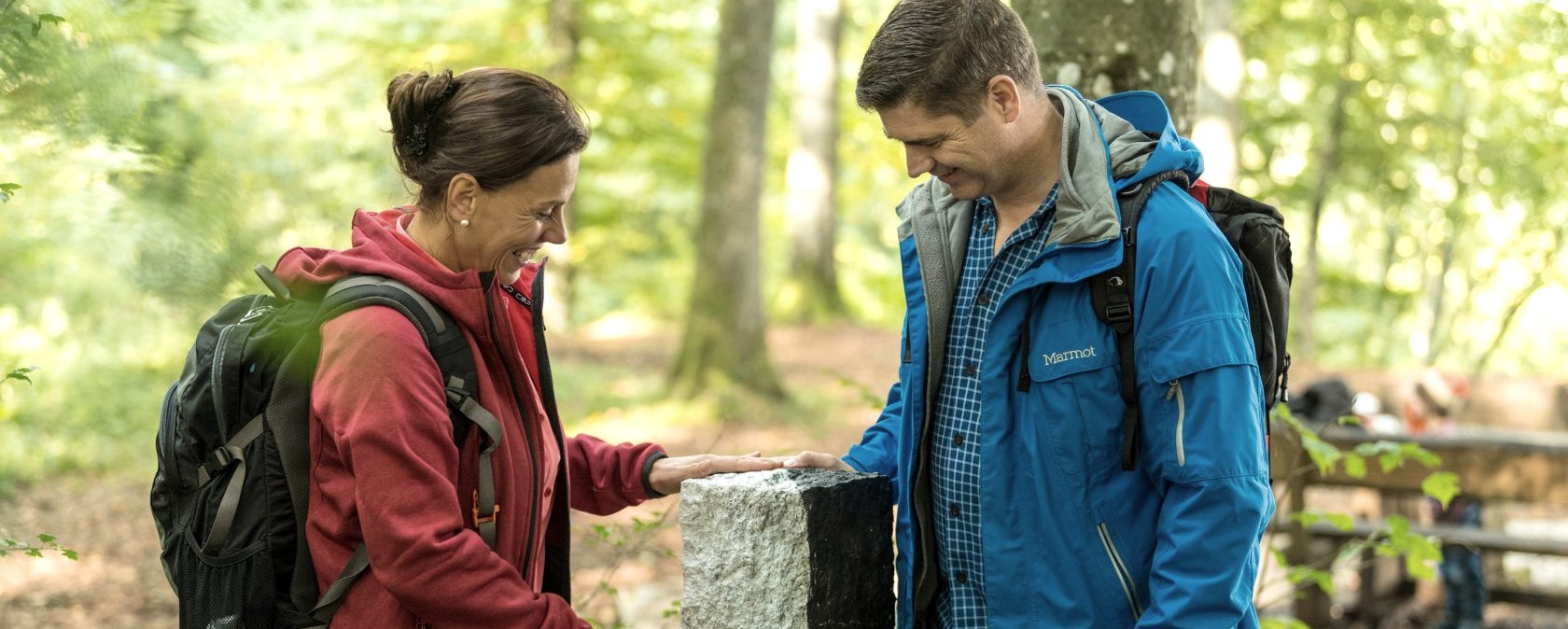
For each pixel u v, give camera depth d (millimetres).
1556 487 4723
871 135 19922
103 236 1598
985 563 1848
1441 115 14008
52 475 7832
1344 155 14914
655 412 10805
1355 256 20578
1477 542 4805
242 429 1726
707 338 11273
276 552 1734
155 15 2094
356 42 9500
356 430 1658
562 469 2037
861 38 21281
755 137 11344
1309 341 15375
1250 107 14820
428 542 1661
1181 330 1672
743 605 1953
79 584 6059
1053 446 1781
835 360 13867
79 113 1667
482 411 1789
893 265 22469
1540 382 7023
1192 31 2908
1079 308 1766
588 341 15898
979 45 1705
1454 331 20234
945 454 1934
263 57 5137
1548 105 11828
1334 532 5141
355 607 1748
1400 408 6637
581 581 5938
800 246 17172
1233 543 1643
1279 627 3053
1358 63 13812
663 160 17266
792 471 2047
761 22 11195
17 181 1887
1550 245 14805
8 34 1639
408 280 1751
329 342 1699
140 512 7352
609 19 14719
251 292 1725
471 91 1745
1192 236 1697
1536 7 10070
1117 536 1776
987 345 1834
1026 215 1869
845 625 1995
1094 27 2801
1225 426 1649
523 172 1740
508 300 2002
